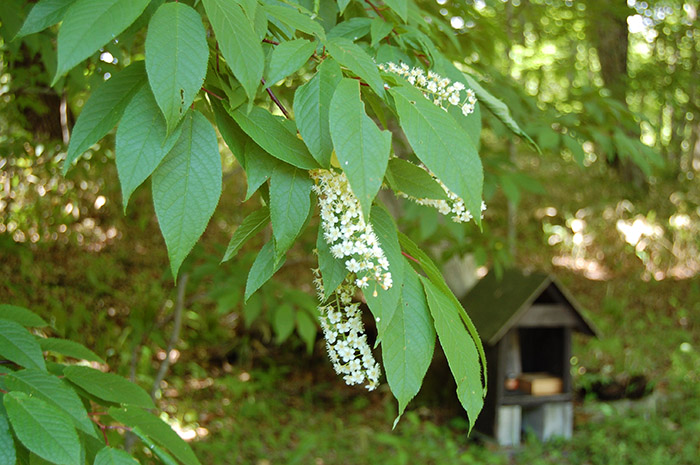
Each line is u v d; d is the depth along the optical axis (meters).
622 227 8.12
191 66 0.87
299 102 0.96
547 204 8.10
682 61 5.27
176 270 0.89
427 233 2.58
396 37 1.48
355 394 5.13
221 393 4.99
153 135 0.90
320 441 4.34
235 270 3.14
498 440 4.32
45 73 2.70
